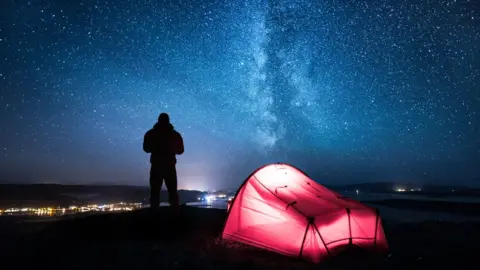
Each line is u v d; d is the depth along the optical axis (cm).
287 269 361
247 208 476
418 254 420
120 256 388
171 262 371
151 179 614
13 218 691
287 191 471
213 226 539
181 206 644
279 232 427
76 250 409
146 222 534
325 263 386
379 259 402
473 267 367
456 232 555
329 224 420
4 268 342
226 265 367
